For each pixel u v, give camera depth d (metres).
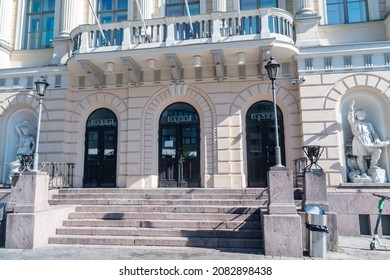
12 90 12.80
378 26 11.77
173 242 7.36
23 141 12.55
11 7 14.30
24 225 7.39
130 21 11.38
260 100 11.76
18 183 7.82
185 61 11.53
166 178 11.93
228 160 11.17
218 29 10.76
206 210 8.50
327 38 12.00
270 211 6.85
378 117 10.57
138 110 12.05
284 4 12.42
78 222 8.26
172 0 13.19
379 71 10.45
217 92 11.62
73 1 13.38
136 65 11.77
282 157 11.41
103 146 12.57
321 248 6.57
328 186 10.12
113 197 9.62
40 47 14.07
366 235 9.02
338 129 10.43
